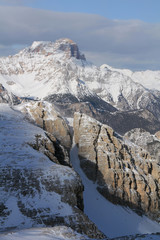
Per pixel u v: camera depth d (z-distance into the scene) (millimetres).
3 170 77875
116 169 131750
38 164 83500
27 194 71250
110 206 123500
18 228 60156
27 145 95625
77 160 137250
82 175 132750
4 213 64125
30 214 65375
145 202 133625
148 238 49156
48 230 52688
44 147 101812
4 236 47531
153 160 157000
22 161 84000
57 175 78438
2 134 103562
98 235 69062
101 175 131125
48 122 140500
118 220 117625
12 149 91000
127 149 150000
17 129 109938
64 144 139375
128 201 129750
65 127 142875
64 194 73812
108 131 144875
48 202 70250
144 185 136000
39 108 142500
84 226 68188
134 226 118062
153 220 131250
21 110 140875
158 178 152375
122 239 50219
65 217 67250
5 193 70500
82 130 140750
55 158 100688
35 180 75438
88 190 126062
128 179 132000
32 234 49844
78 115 144250
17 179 75125
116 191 128250
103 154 133125
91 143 136875
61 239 49500
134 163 147375
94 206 119250
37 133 108688
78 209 72000
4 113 131250
